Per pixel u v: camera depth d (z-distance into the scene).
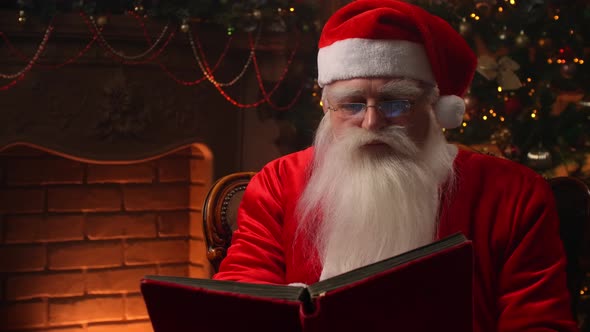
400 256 1.02
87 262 3.59
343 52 1.40
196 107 3.52
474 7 3.01
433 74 1.44
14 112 3.15
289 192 1.59
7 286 3.47
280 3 3.43
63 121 3.24
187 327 1.02
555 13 2.98
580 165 3.03
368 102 1.38
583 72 2.96
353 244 1.39
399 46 1.39
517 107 2.99
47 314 3.54
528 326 1.29
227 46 3.47
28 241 3.50
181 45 3.40
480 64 2.90
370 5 1.47
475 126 2.98
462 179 1.45
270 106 3.64
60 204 3.54
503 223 1.41
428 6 3.10
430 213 1.39
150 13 3.22
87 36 3.18
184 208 3.76
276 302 0.96
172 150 3.47
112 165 3.61
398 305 0.97
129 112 3.34
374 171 1.38
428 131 1.44
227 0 3.34
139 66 3.35
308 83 3.56
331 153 1.45
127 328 3.66
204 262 3.68
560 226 1.86
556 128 2.94
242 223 1.63
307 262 1.49
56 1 3.07
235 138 3.65
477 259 1.39
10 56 3.12
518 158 3.01
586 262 2.14
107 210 3.62
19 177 3.47
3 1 3.13
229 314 0.99
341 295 0.95
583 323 2.89
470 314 1.02
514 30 2.99
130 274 3.66
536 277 1.34
